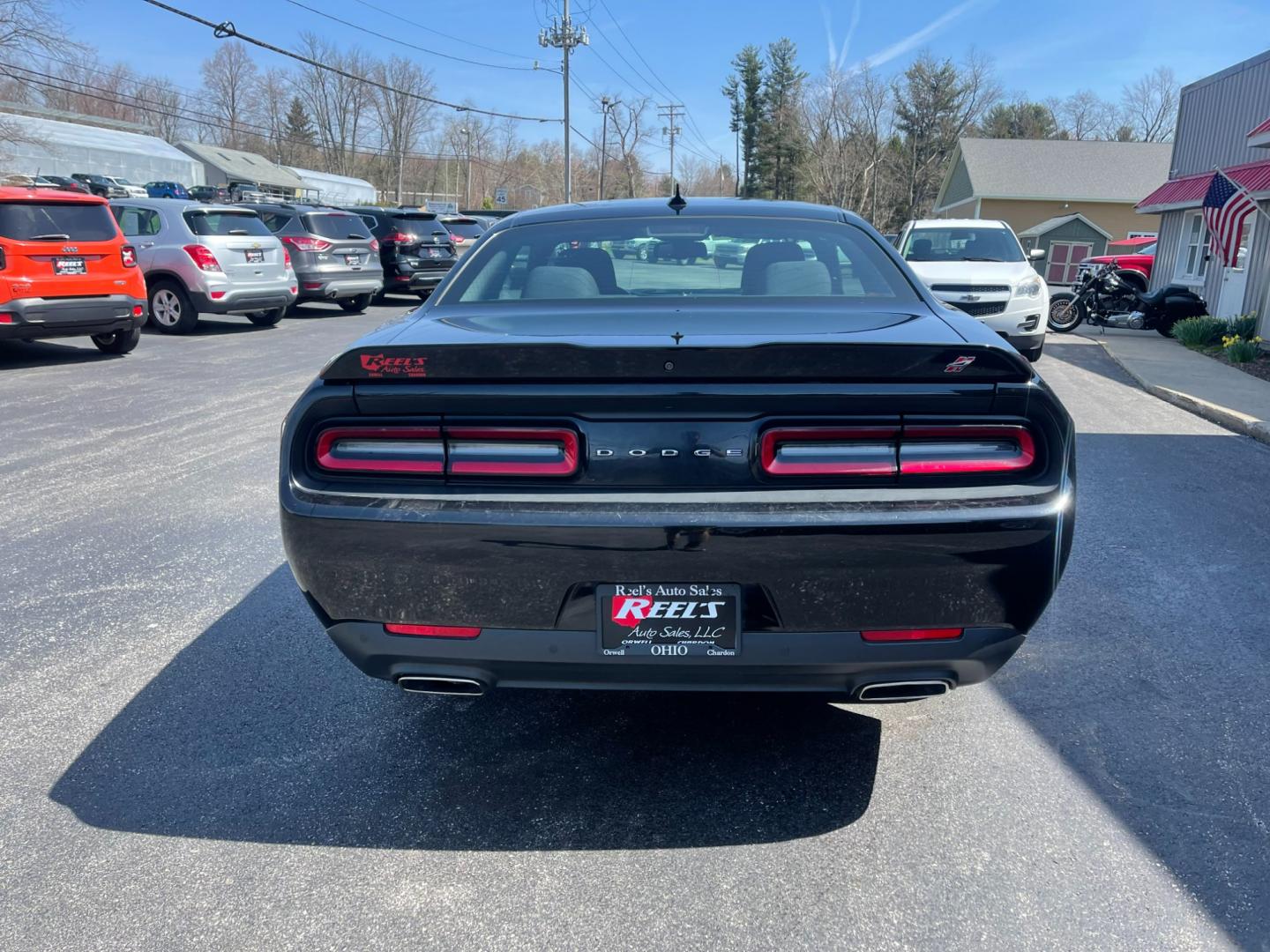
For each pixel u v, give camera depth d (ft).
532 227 11.80
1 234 31.45
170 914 7.30
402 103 295.89
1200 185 56.39
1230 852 8.00
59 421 24.98
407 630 7.92
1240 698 10.75
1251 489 19.74
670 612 7.52
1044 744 9.78
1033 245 145.07
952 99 239.09
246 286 44.65
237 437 23.29
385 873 7.79
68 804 8.72
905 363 7.41
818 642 7.59
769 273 10.77
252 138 317.63
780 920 7.21
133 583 14.16
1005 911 7.30
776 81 291.58
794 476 7.48
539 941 7.00
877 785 9.05
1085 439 24.85
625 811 8.64
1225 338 43.68
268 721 10.27
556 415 7.57
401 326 9.58
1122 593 13.88
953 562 7.41
